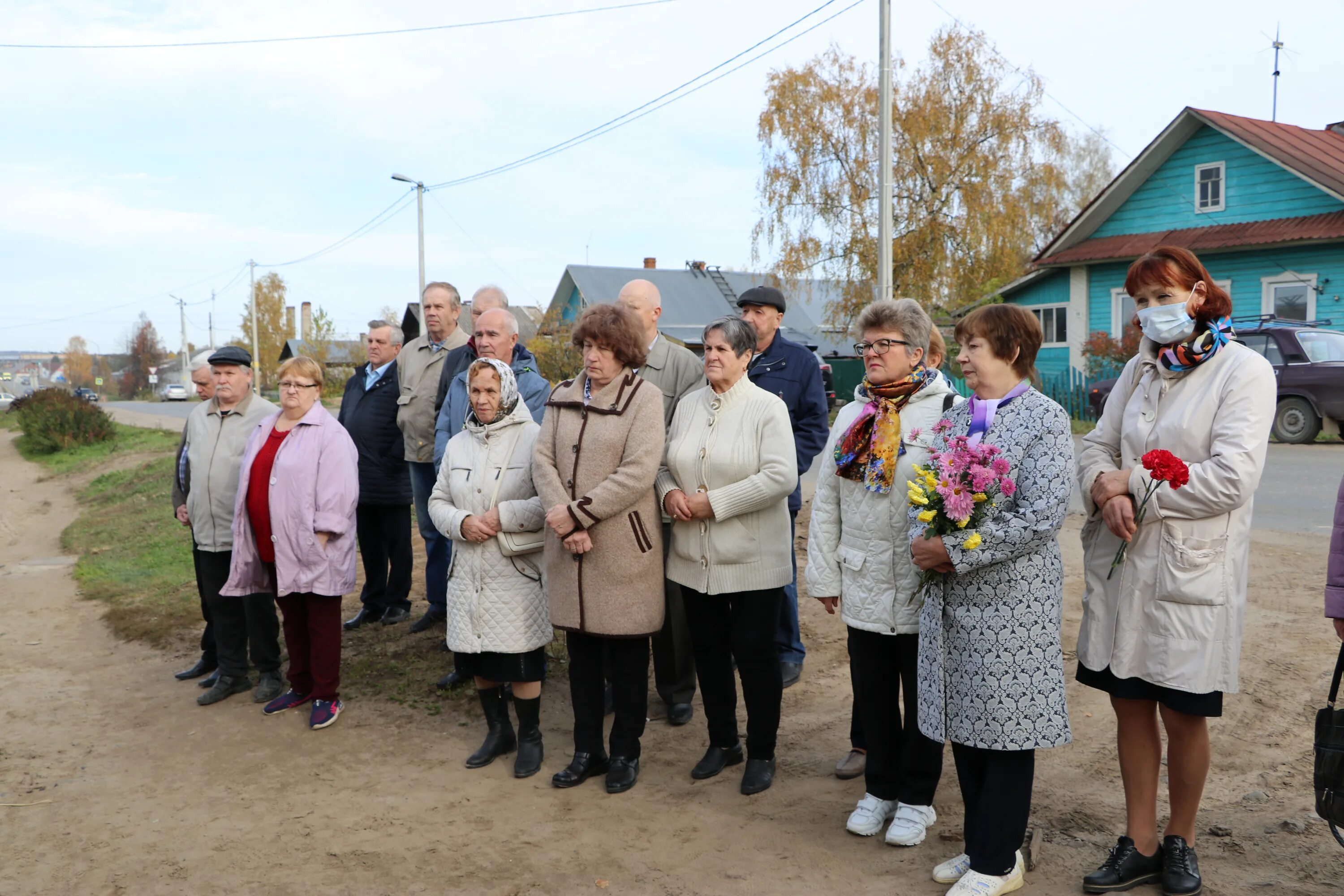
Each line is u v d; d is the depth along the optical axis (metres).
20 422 26.45
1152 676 2.96
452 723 4.97
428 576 6.26
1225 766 3.99
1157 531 2.96
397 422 6.20
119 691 5.67
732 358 4.00
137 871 3.54
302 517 4.85
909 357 3.51
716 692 4.20
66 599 8.23
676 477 4.11
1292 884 3.07
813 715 4.91
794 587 5.31
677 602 4.80
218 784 4.32
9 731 5.05
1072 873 3.22
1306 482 10.41
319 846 3.70
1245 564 2.97
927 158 24.30
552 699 5.30
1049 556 3.04
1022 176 24.62
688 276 38.50
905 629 3.43
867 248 24.45
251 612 5.30
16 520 14.21
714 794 4.04
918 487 3.05
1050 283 23.06
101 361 101.81
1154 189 21.11
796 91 24.78
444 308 6.07
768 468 3.93
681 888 3.27
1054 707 2.99
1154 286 3.04
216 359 5.36
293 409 4.98
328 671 4.97
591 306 4.15
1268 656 5.11
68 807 4.12
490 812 3.95
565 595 4.05
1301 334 14.29
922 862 3.38
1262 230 18.98
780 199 25.02
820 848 3.52
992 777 3.04
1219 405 2.95
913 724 3.51
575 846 3.62
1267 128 19.97
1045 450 2.98
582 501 3.89
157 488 14.58
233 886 3.40
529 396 5.36
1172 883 3.01
